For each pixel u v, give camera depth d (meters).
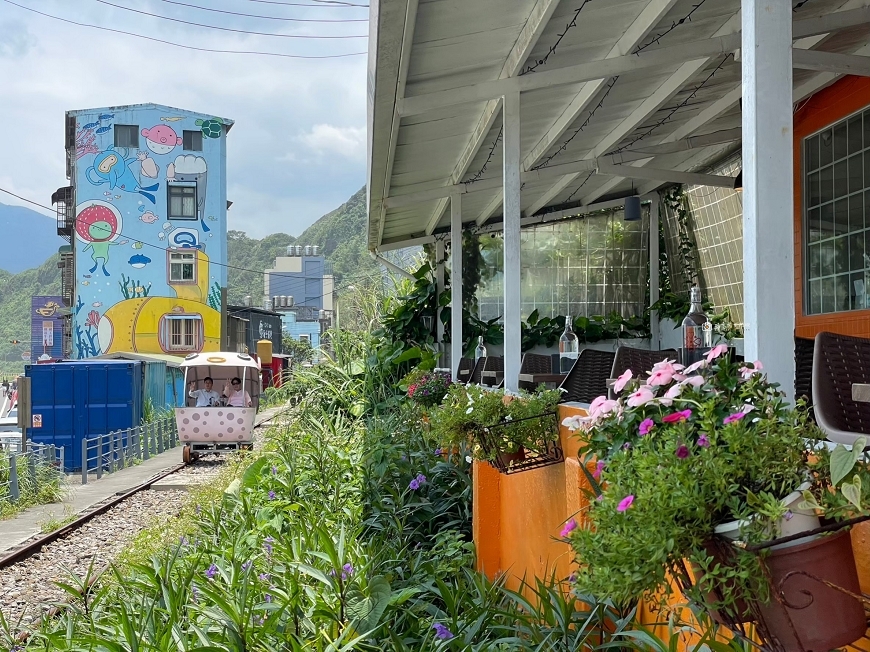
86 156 40.47
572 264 13.91
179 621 4.28
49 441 19.08
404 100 5.87
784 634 1.84
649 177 9.20
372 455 7.22
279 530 6.16
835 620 1.82
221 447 17.48
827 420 2.52
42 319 79.19
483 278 14.52
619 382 2.34
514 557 5.15
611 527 1.98
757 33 2.49
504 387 5.97
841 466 1.76
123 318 40.53
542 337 13.34
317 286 105.25
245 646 3.78
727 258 11.47
